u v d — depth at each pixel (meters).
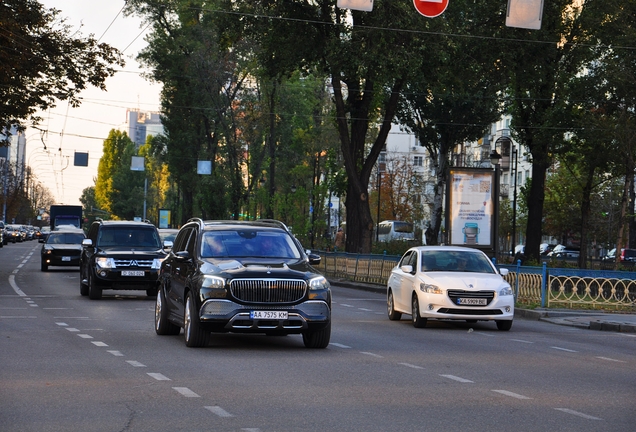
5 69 42.25
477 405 11.24
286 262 17.91
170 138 92.81
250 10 48.03
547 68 52.66
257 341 19.02
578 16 53.00
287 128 91.38
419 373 14.27
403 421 10.05
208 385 12.55
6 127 47.53
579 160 61.47
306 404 11.09
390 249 58.88
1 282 41.34
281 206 80.38
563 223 93.75
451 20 47.09
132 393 11.79
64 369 14.12
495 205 41.44
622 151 51.69
